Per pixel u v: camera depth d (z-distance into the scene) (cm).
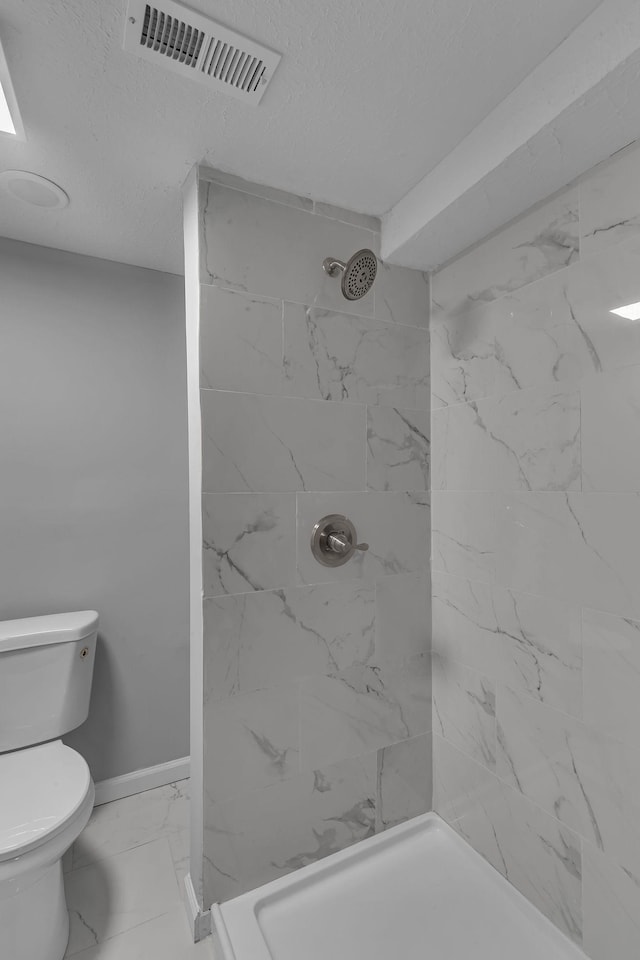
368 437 147
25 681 147
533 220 122
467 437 144
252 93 100
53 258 166
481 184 113
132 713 180
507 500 131
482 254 138
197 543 124
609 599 104
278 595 132
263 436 130
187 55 92
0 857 100
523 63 96
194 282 125
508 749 130
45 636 149
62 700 152
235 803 126
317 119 109
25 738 147
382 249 150
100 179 129
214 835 124
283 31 88
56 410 167
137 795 179
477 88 102
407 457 155
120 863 148
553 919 118
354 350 145
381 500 149
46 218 148
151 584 183
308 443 136
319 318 139
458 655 148
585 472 110
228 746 125
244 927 119
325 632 139
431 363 159
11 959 107
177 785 185
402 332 154
